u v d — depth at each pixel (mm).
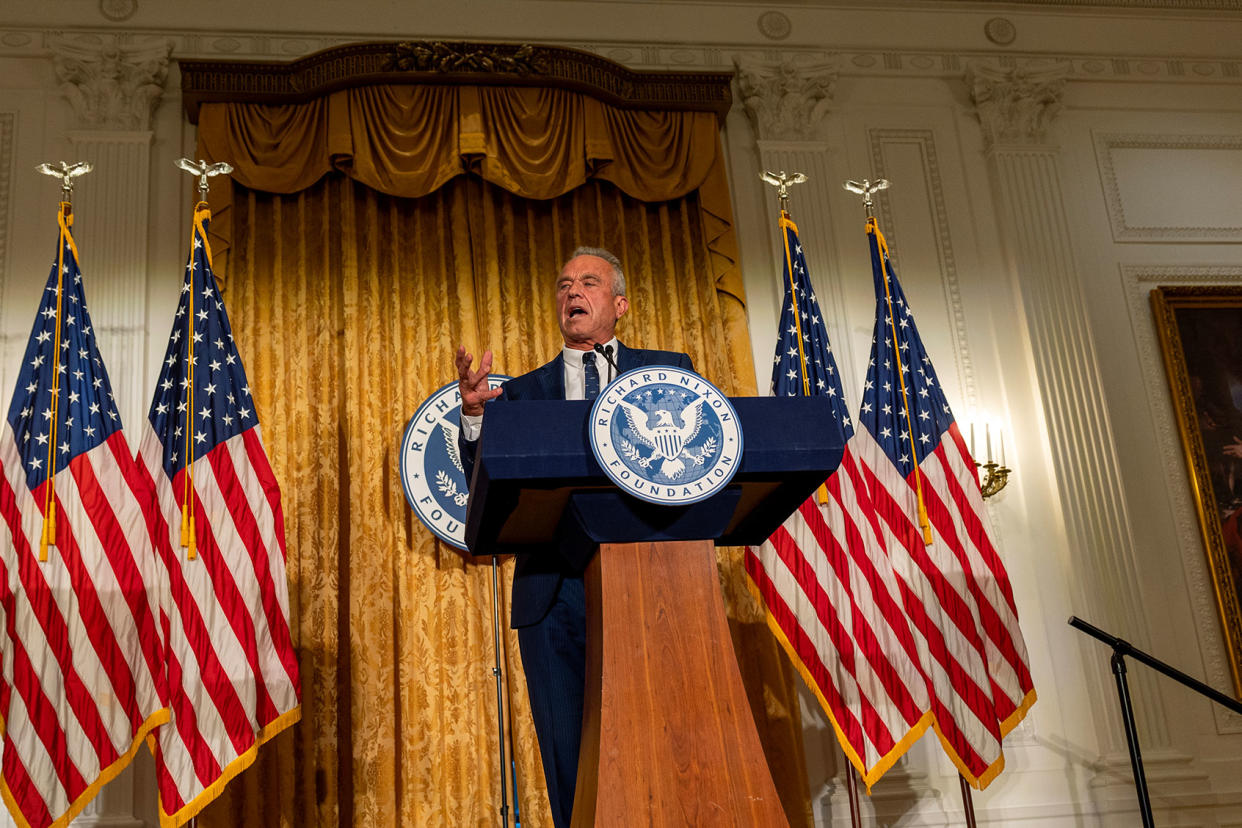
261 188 5117
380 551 4664
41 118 5270
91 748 3701
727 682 1711
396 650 4605
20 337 4895
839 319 5473
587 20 5895
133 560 3914
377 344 4980
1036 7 6297
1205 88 6297
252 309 4965
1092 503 5266
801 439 1802
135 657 3836
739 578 4855
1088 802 4828
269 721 3887
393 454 4871
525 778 4496
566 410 1756
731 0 6047
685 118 5637
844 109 5961
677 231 5508
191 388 4129
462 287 5156
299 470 4762
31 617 3764
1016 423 5449
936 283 5656
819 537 4387
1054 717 4957
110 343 4879
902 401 4590
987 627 4320
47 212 5105
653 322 5293
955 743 4180
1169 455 5492
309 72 5293
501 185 5293
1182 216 5980
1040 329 5562
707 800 1637
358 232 5199
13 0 5426
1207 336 5707
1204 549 5328
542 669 2084
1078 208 5918
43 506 3879
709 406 1772
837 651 4262
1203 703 5070
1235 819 4844
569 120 5473
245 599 3945
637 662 1707
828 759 4777
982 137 5996
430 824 4383
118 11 5492
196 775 3766
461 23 5785
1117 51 6281
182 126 5352
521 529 2002
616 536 1774
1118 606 5125
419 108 5359
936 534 4402
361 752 4398
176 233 5148
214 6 5590
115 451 4023
